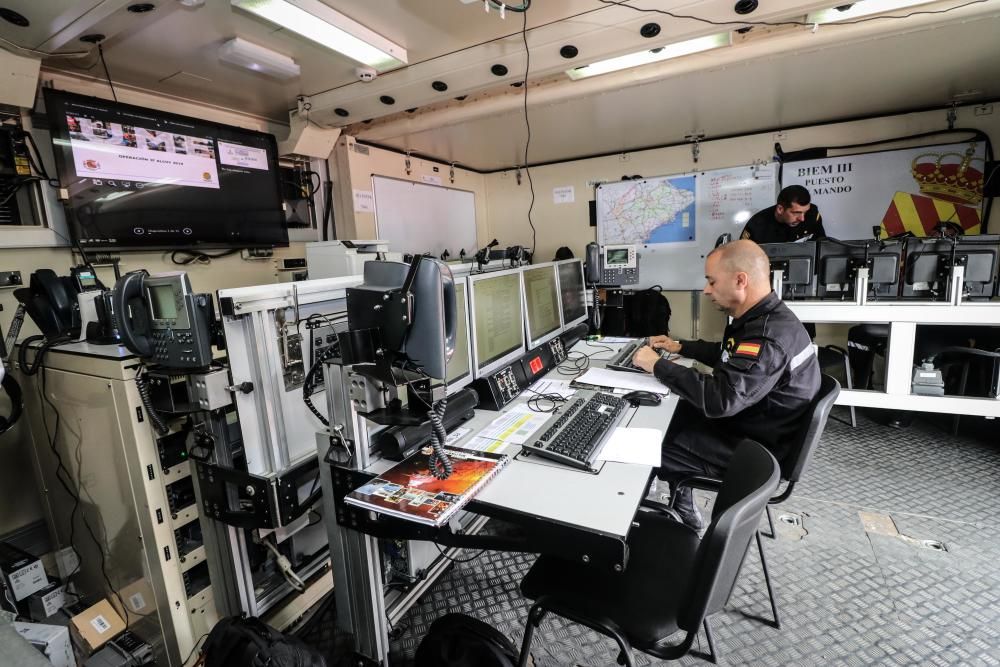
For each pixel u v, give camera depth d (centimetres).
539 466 137
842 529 217
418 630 171
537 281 238
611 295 405
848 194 390
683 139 427
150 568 150
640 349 199
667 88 287
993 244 256
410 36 221
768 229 360
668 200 449
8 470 207
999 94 325
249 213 301
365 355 109
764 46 228
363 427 132
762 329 168
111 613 168
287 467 139
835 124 385
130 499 148
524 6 187
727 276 180
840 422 334
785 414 172
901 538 209
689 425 192
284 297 134
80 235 227
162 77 251
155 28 199
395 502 113
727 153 422
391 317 104
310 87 273
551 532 109
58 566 188
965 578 185
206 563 166
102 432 150
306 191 345
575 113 328
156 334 128
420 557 174
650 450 145
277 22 190
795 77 277
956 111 349
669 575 127
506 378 194
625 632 111
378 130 337
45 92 214
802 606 174
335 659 160
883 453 287
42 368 164
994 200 354
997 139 345
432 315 101
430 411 113
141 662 159
